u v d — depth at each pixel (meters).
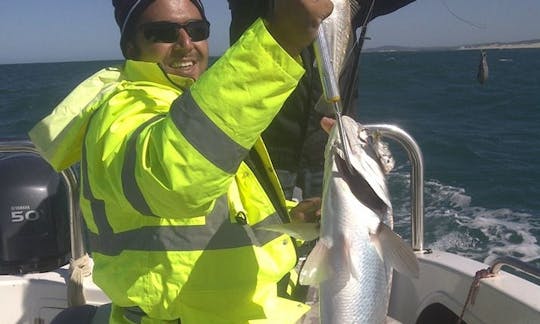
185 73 2.11
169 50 2.07
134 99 1.74
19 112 22.55
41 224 3.24
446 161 12.57
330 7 1.41
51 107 23.50
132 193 1.53
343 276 1.80
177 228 1.82
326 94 1.70
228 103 1.39
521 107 21.02
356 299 1.82
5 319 3.07
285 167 3.17
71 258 3.04
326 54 1.67
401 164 10.51
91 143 1.72
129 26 2.07
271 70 1.38
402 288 2.99
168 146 1.40
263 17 1.44
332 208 1.81
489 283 2.48
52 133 2.12
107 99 1.85
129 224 1.84
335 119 1.90
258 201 1.99
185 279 1.84
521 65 53.62
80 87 2.20
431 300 2.80
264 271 1.95
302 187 3.25
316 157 3.18
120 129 1.63
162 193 1.44
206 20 2.15
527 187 10.15
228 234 1.88
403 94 26.00
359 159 1.84
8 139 3.08
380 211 1.86
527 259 7.08
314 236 1.86
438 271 2.78
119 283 1.89
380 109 21.34
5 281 3.08
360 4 2.97
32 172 3.30
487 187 10.23
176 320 1.92
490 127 16.84
